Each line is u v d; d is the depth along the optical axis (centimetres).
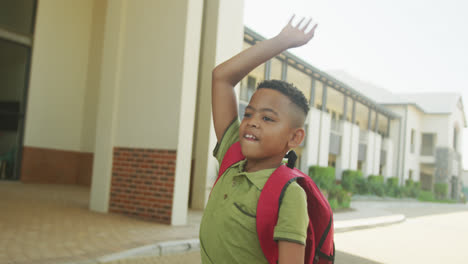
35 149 1402
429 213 2009
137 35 801
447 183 3959
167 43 755
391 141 3391
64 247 495
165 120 740
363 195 2552
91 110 1523
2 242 495
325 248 104
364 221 1212
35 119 1398
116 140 807
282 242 95
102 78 830
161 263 491
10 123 1333
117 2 826
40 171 1417
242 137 112
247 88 1683
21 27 1352
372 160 2991
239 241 104
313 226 105
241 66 132
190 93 739
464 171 6038
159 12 772
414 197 3366
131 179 774
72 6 1491
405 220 1481
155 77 764
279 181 102
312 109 2114
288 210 97
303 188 106
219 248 106
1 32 1290
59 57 1462
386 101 3581
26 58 1376
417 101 4228
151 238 582
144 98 775
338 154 2512
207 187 1012
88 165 1503
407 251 795
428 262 707
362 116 3206
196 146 1036
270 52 130
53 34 1439
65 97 1489
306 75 2105
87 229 614
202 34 1049
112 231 613
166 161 730
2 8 1290
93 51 1542
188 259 525
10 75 1324
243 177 109
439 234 1132
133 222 704
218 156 133
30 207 797
